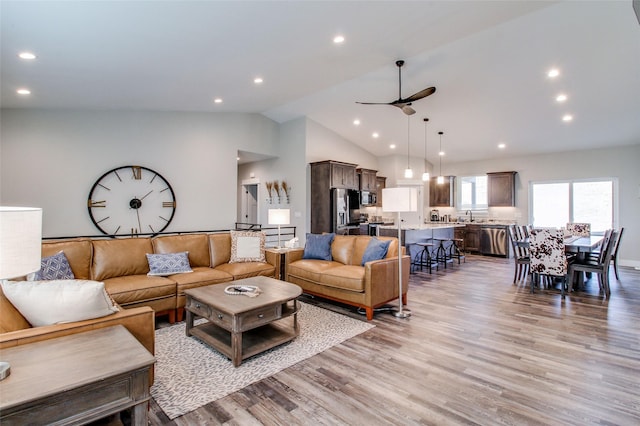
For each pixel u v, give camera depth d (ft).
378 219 29.22
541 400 6.82
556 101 17.39
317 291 13.53
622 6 10.72
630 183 22.41
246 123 21.71
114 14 8.03
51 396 3.81
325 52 12.56
